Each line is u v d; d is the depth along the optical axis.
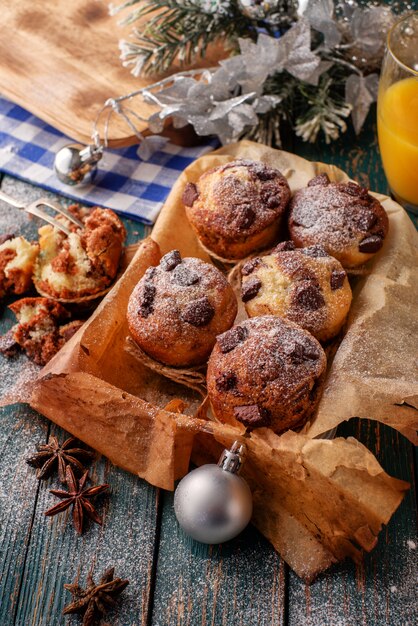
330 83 0.69
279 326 0.51
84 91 0.70
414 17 0.61
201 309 0.53
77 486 0.51
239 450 0.48
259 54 0.65
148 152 0.68
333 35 0.66
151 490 0.52
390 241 0.59
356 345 0.53
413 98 0.59
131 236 0.65
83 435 0.52
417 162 0.61
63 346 0.54
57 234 0.61
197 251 0.61
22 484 0.52
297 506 0.49
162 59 0.70
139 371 0.56
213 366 0.51
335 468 0.46
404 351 0.53
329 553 0.49
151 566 0.49
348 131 0.72
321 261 0.55
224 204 0.58
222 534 0.47
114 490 0.52
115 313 0.55
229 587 0.48
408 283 0.57
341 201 0.58
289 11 0.68
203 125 0.65
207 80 0.68
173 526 0.50
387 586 0.48
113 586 0.48
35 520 0.51
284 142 0.71
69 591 0.48
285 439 0.47
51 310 0.59
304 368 0.50
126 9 0.76
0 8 0.76
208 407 0.53
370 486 0.46
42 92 0.70
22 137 0.71
